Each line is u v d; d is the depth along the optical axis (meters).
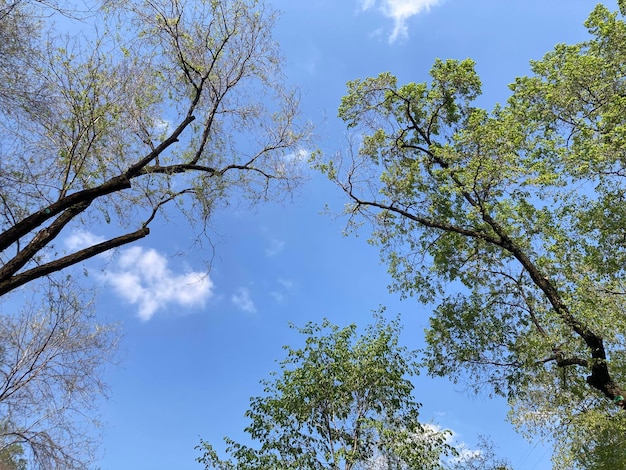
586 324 12.60
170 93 11.45
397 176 16.02
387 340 18.38
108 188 8.95
